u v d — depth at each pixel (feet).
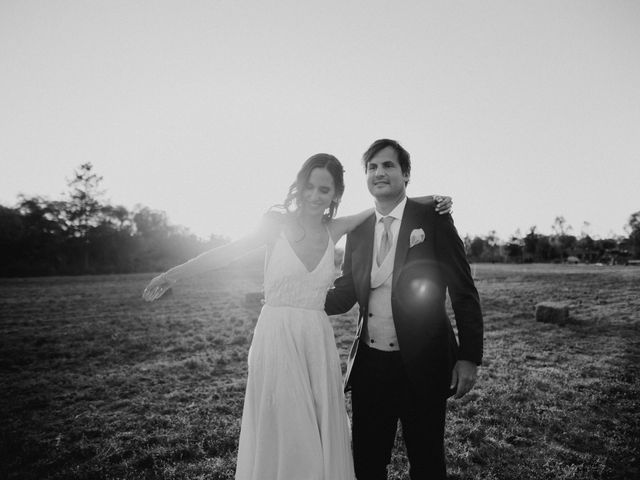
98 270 156.87
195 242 239.30
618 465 10.41
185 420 13.37
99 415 14.08
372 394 7.44
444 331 7.17
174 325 32.45
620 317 33.14
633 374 18.01
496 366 19.48
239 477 7.06
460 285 6.97
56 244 173.17
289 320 7.30
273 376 7.01
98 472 10.32
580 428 12.54
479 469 10.25
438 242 7.22
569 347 23.77
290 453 6.71
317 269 7.52
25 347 25.32
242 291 63.41
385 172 7.37
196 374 18.84
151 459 10.90
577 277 78.38
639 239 221.25
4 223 161.07
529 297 48.08
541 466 10.36
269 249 7.88
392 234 7.48
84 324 33.58
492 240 260.01
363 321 7.62
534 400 14.85
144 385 17.46
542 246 233.14
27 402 15.57
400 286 7.13
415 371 6.91
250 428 7.20
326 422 6.97
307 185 7.60
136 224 228.02
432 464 6.98
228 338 26.84
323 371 7.23
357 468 7.57
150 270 175.42
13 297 59.93
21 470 10.66
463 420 13.08
